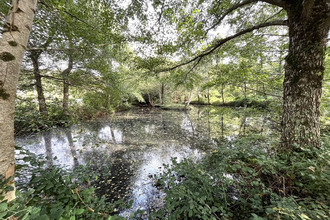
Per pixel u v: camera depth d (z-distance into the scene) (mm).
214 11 2947
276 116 3295
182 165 2020
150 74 4398
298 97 1863
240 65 3295
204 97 18859
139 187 2854
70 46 3283
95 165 3771
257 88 3957
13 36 958
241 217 1584
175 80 4953
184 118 10977
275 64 3785
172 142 5664
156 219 1932
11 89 952
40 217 640
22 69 2859
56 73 3744
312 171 1387
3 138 920
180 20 2572
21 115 2240
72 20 2820
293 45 1905
